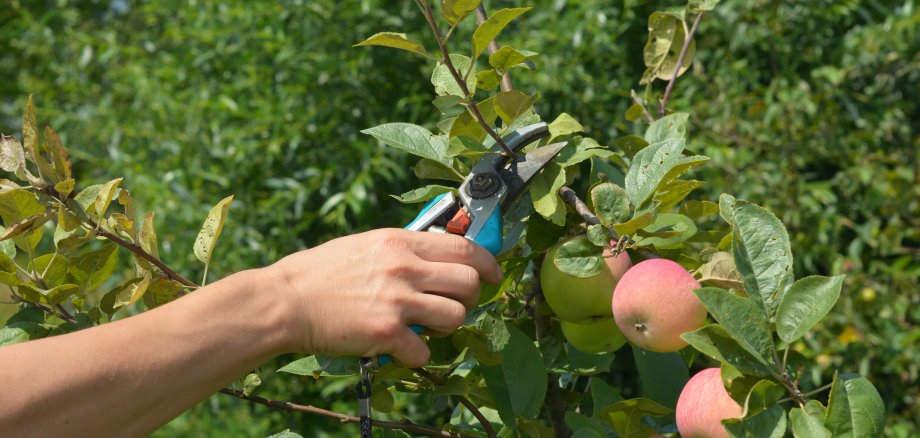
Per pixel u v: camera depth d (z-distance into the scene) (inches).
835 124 125.1
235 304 30.6
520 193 38.4
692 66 134.5
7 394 27.2
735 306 32.5
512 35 131.6
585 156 39.4
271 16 140.1
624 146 48.9
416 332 33.7
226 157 140.4
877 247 125.3
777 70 134.0
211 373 29.7
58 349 28.4
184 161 143.6
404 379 41.5
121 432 28.7
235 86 142.9
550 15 130.2
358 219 138.8
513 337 42.3
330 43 136.3
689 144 121.2
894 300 117.3
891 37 128.6
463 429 43.4
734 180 122.5
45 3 223.1
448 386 38.8
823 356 111.2
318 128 139.5
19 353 28.2
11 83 227.0
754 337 32.4
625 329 36.5
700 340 32.3
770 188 121.4
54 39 191.2
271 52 142.6
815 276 33.1
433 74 42.2
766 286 33.8
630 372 127.1
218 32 144.3
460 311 32.6
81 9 212.1
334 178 140.0
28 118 38.2
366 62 134.9
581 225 42.6
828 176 138.5
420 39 133.4
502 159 38.5
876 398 31.2
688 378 46.9
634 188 37.2
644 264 36.7
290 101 137.5
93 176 167.9
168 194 135.6
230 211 137.9
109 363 28.4
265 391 138.3
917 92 140.4
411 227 37.7
